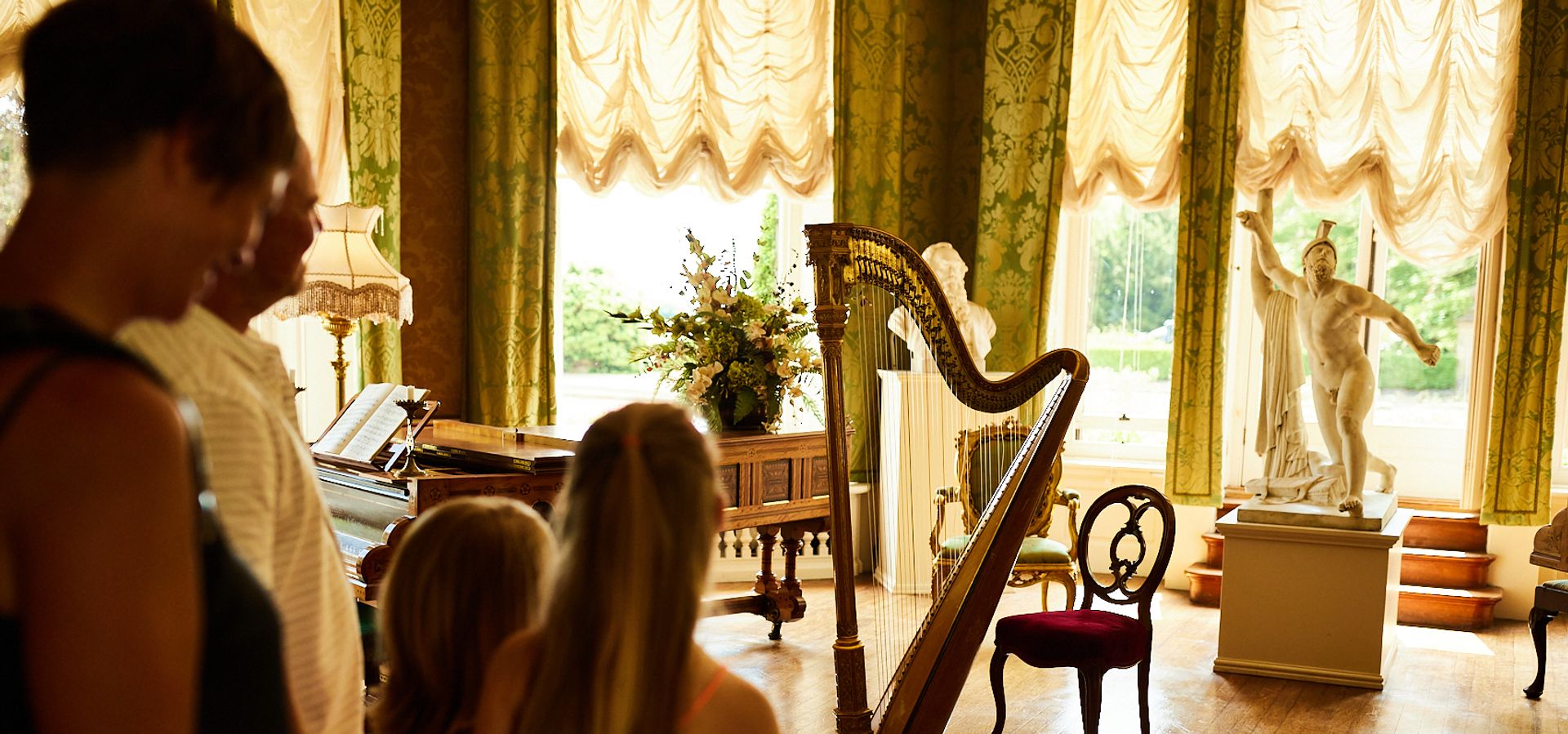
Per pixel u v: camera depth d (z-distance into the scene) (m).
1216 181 6.28
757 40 6.77
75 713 0.64
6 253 0.71
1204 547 6.83
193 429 0.73
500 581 1.49
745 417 5.27
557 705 1.16
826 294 3.29
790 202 7.22
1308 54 6.22
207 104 0.73
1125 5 6.60
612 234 7.27
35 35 0.71
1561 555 4.86
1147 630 4.02
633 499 1.17
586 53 6.59
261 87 0.77
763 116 6.82
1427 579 6.36
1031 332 6.82
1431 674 5.23
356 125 6.01
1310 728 4.45
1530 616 4.91
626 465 1.19
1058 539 7.18
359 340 6.18
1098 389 7.37
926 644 3.46
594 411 7.34
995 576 3.55
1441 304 6.86
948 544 5.32
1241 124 6.32
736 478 4.79
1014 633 3.95
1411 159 6.12
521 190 6.48
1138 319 7.25
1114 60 6.67
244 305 1.23
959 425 6.49
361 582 3.66
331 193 5.98
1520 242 5.94
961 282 6.48
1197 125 6.33
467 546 1.49
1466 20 5.98
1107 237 7.30
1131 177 6.65
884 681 4.25
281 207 1.20
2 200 5.10
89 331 0.68
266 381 1.20
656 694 1.17
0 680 0.64
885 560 6.75
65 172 0.70
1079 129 6.77
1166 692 4.89
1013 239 6.84
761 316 5.39
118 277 0.73
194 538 0.70
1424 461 6.96
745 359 5.29
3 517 0.63
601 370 7.36
